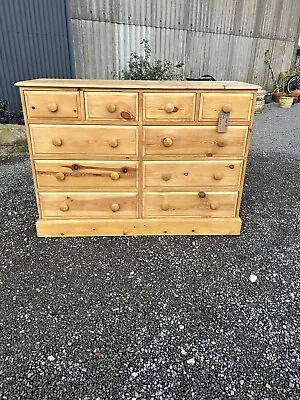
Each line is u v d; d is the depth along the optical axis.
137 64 5.86
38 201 2.06
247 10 7.19
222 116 1.87
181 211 2.15
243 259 1.99
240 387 1.22
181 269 1.88
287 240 2.20
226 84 1.90
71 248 2.05
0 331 1.44
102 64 5.88
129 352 1.36
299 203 2.75
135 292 1.70
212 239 2.18
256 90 1.83
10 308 1.57
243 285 1.77
